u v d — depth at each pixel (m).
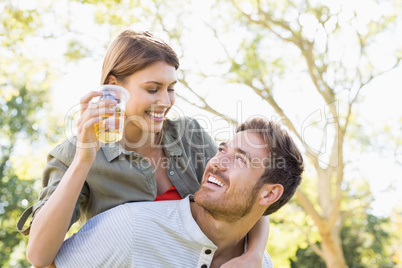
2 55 8.96
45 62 10.35
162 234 2.11
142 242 2.07
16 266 18.48
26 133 18.53
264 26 12.50
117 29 9.38
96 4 8.88
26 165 11.90
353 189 15.90
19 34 8.79
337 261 13.07
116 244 2.07
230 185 2.14
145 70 2.27
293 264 18.95
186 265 2.12
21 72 10.52
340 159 12.47
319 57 12.84
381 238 19.56
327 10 12.72
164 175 2.57
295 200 14.95
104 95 2.00
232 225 2.18
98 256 2.08
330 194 12.93
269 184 2.20
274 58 12.97
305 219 14.39
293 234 14.20
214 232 2.18
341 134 12.52
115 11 9.14
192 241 2.12
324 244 12.98
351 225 19.52
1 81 10.10
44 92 17.81
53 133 16.05
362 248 19.31
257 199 2.19
